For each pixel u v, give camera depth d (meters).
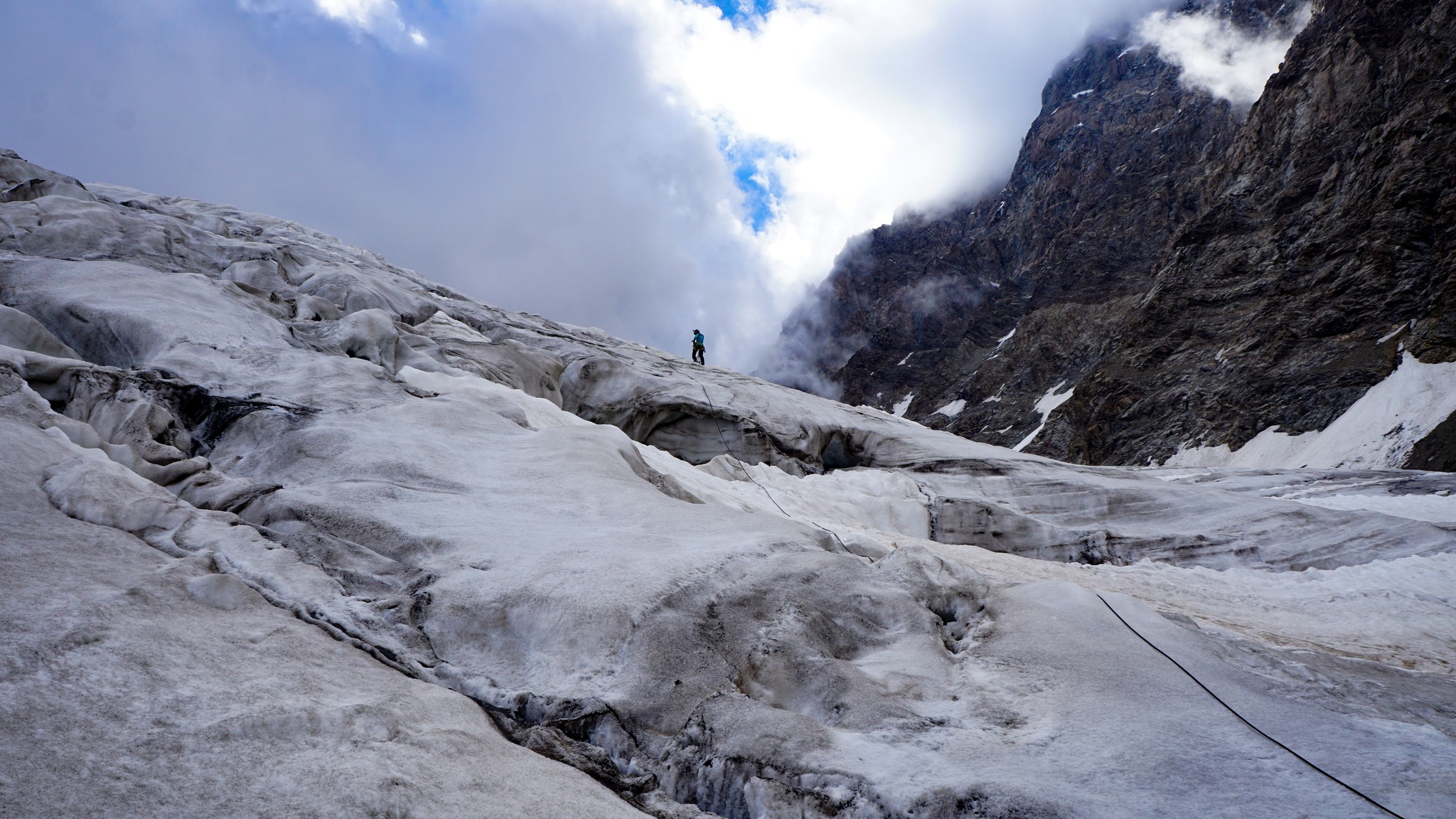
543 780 4.48
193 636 4.92
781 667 6.04
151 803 3.44
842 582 7.32
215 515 6.97
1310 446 54.66
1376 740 5.32
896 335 187.12
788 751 4.98
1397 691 6.63
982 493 19.45
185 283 13.97
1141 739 5.12
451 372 15.48
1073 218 166.12
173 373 10.64
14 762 3.39
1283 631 11.48
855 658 6.52
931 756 4.98
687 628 6.12
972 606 7.59
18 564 5.08
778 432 21.23
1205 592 13.91
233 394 10.68
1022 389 118.62
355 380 12.09
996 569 14.05
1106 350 106.12
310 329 14.50
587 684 5.62
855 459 22.88
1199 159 146.12
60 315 12.03
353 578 6.74
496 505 8.59
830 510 16.78
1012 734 5.30
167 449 8.48
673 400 21.05
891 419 26.03
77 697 3.95
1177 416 69.50
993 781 4.61
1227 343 72.94
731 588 6.85
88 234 15.83
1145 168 155.75
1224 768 4.84
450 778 4.21
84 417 8.95
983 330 158.38
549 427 13.40
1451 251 55.94
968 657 6.64
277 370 11.81
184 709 4.13
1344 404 55.31
